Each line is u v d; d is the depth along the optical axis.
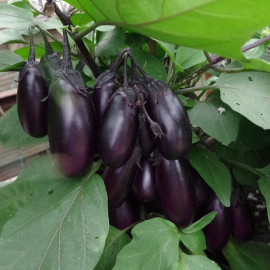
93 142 0.23
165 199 0.27
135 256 0.24
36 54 0.34
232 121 0.28
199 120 0.28
